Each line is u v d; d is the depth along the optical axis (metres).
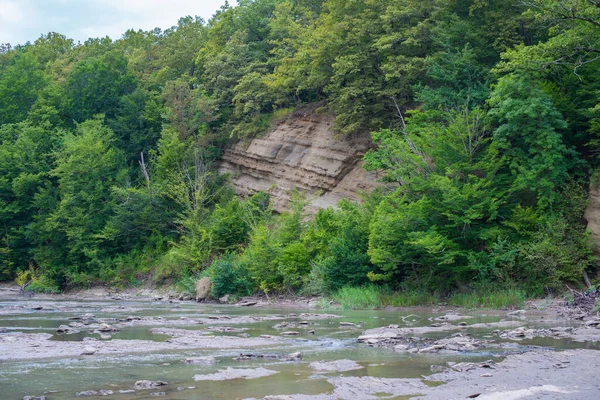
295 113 46.12
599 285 22.22
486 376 9.24
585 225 25.38
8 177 54.16
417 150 29.03
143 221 47.31
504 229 25.83
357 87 36.03
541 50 25.41
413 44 34.03
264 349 12.77
